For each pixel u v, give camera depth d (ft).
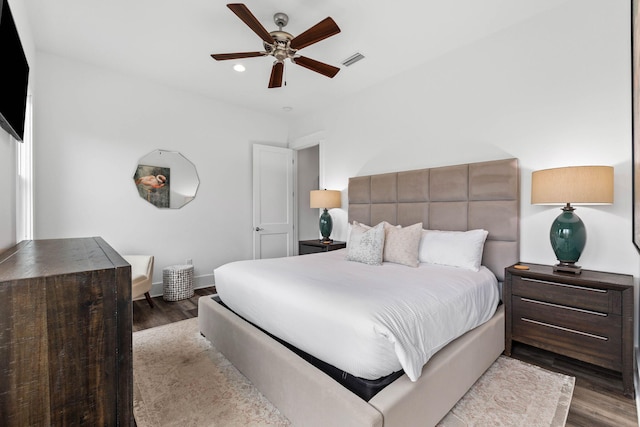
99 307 2.69
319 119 14.85
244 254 14.89
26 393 2.39
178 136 12.71
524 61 8.18
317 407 4.33
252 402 5.50
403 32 8.61
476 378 5.90
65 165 10.12
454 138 9.68
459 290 6.15
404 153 11.10
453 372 5.08
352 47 9.39
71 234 10.27
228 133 14.28
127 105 11.36
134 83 11.51
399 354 4.09
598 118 7.05
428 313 5.04
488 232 8.58
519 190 8.27
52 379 2.48
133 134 11.54
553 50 7.69
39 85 9.61
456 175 9.32
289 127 16.72
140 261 10.69
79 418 2.61
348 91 12.84
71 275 2.56
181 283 11.68
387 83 11.64
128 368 2.83
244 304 6.58
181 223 12.87
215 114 13.82
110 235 11.09
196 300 11.67
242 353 6.18
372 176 11.88
